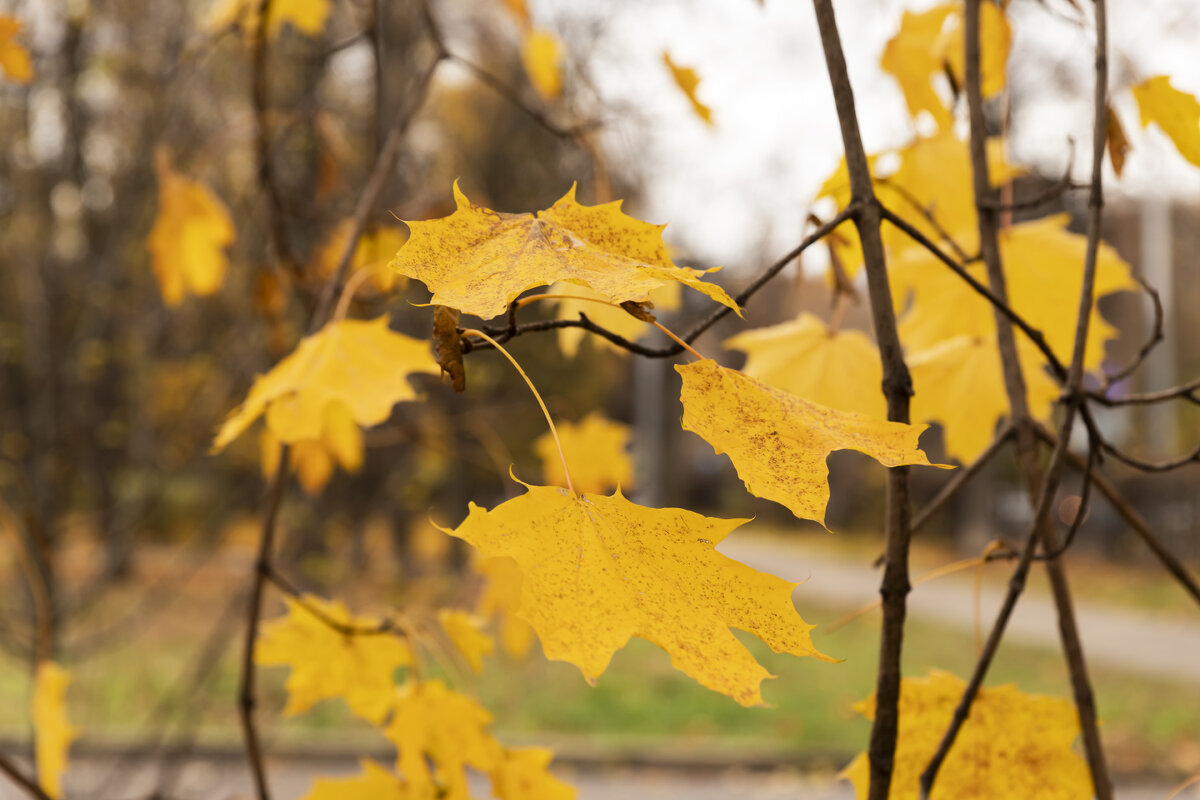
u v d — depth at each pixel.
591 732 6.98
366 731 6.54
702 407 0.56
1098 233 0.85
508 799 1.07
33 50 3.62
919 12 1.20
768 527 25.11
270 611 4.32
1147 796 6.01
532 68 2.09
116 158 4.05
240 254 3.31
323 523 3.93
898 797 0.94
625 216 0.58
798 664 9.09
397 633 1.13
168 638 6.48
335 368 1.04
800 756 6.69
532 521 0.51
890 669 0.69
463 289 0.50
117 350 3.91
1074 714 0.92
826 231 0.68
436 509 6.07
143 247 4.11
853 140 0.71
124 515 3.55
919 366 1.24
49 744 1.53
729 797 6.21
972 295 1.25
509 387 4.10
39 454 3.62
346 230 1.79
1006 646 9.89
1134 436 16.86
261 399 1.03
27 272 3.94
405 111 1.37
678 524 0.52
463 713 1.08
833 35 0.72
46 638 1.52
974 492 17.75
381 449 4.04
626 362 8.54
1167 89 0.91
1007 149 1.22
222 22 1.85
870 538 21.00
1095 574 15.41
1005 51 1.17
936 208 1.22
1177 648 9.88
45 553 1.53
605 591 0.50
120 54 3.62
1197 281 17.69
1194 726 7.02
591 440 1.84
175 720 4.29
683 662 0.48
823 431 0.55
